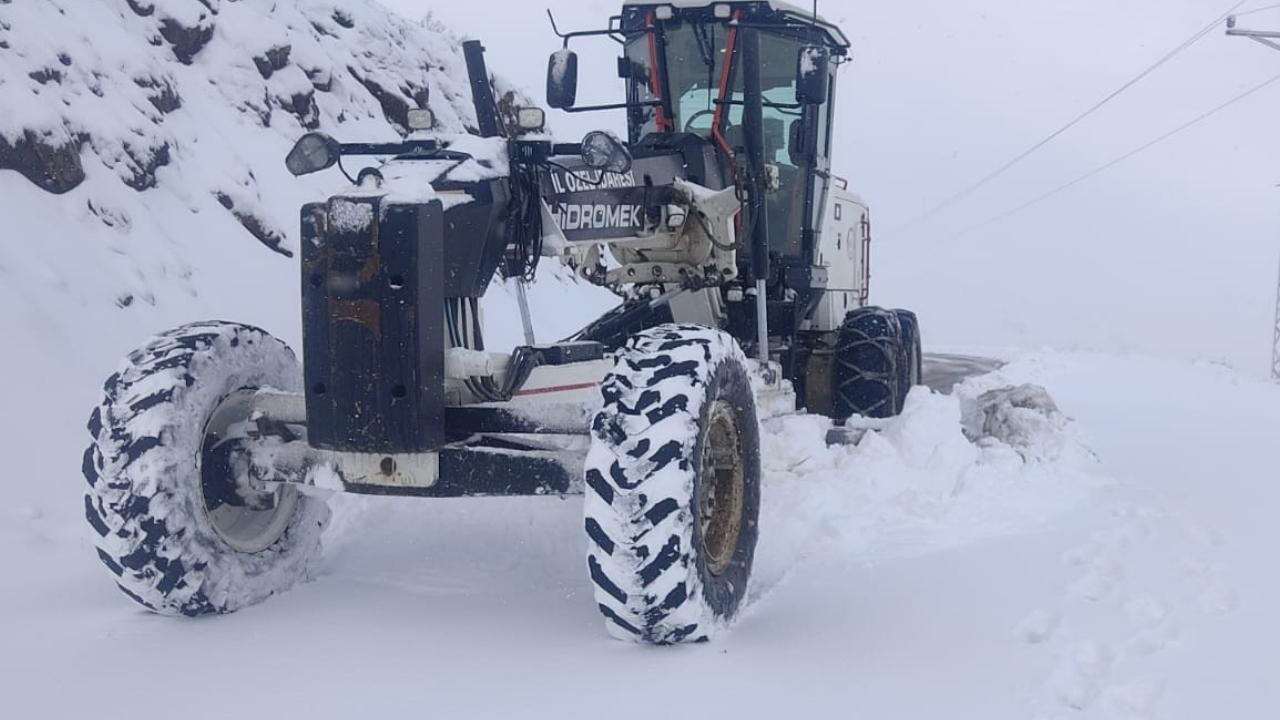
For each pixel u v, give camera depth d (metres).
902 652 4.09
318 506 5.07
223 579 4.51
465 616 4.53
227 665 3.96
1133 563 5.20
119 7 9.82
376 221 4.09
